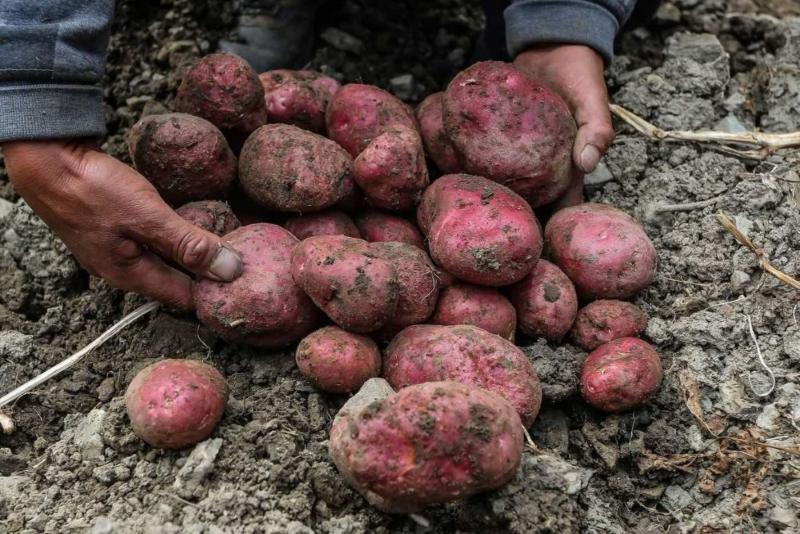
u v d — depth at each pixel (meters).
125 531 0.60
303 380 0.68
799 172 0.79
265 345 0.69
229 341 0.69
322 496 0.61
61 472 0.65
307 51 0.94
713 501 0.65
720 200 0.78
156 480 0.63
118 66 0.94
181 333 0.71
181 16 0.96
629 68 0.92
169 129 0.69
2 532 0.62
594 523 0.63
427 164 0.78
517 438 0.57
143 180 0.66
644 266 0.70
